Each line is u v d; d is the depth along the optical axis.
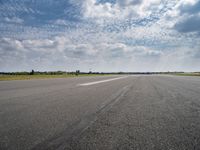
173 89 9.17
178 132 2.64
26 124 2.97
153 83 13.98
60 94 6.96
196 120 3.32
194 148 2.07
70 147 2.08
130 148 2.07
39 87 10.02
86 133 2.57
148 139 2.35
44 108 4.29
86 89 8.98
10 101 5.26
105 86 10.93
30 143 2.18
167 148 2.07
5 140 2.27
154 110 4.18
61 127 2.82
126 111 4.06
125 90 8.61
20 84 12.43
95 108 4.36
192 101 5.50
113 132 2.62
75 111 4.00
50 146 2.10
